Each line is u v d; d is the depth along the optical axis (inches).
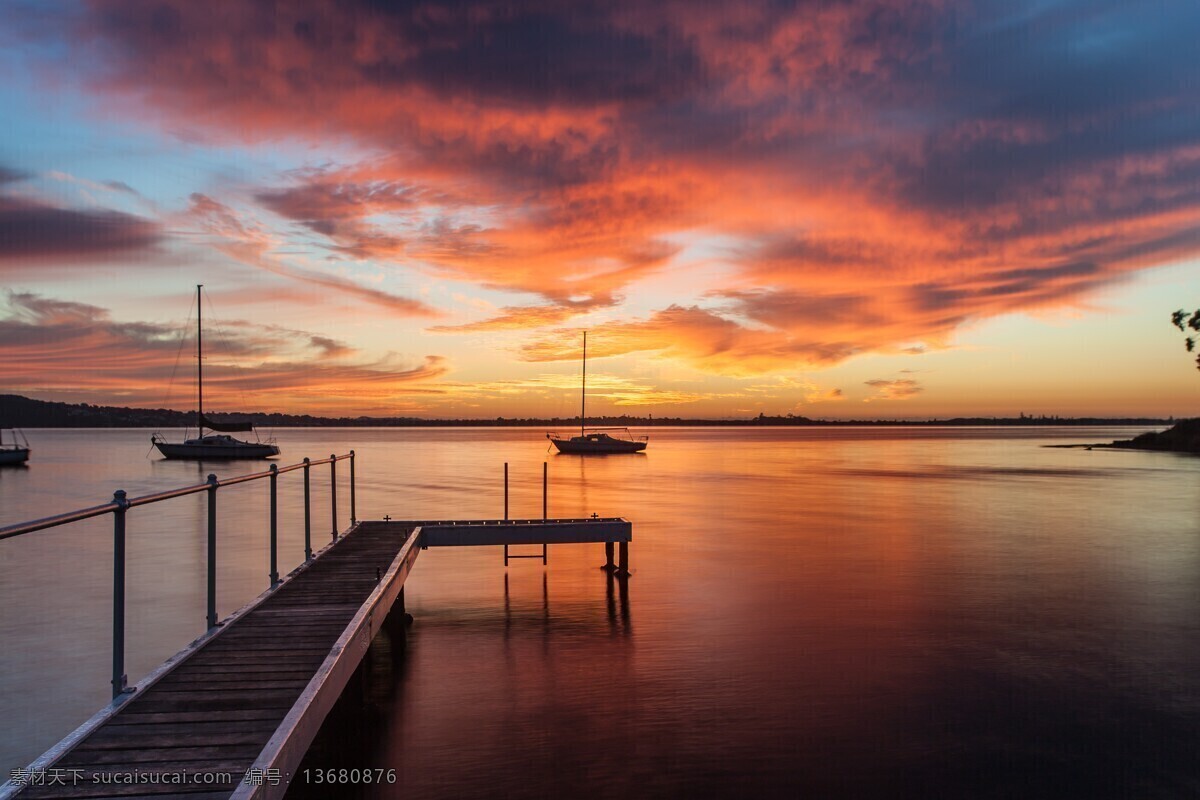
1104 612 519.8
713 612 522.0
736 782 282.5
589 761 298.2
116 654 221.8
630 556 738.2
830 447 4197.8
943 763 297.6
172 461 2807.6
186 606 550.6
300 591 369.1
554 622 498.0
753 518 1035.9
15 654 445.1
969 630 475.5
